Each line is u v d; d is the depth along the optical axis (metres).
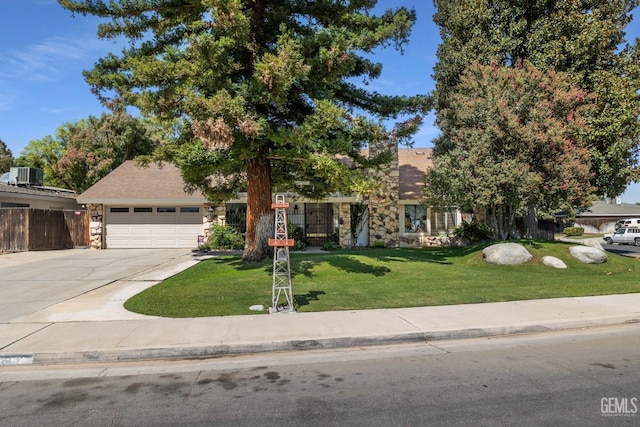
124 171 25.52
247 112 11.47
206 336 6.95
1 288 11.70
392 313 8.38
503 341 7.01
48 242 21.75
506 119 15.09
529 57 19.52
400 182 25.27
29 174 26.31
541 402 4.49
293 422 4.14
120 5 12.24
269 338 6.80
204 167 12.28
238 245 21.61
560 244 16.11
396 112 14.31
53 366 6.18
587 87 18.83
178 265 15.86
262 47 12.77
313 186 15.60
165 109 11.26
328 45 11.96
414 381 5.21
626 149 17.94
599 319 7.92
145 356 6.39
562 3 19.17
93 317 8.45
